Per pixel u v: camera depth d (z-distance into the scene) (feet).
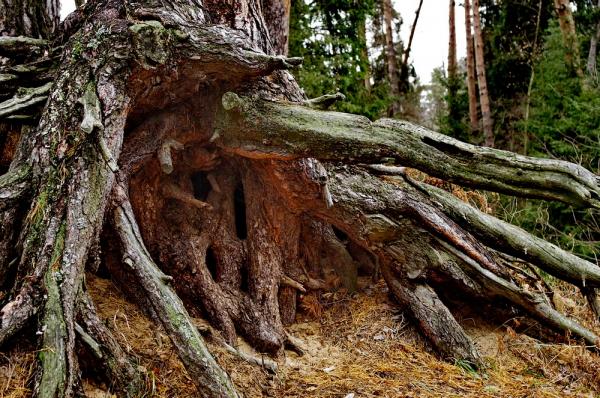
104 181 11.07
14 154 12.81
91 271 12.57
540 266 15.85
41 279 10.00
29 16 15.71
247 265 15.08
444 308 15.03
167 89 12.65
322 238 16.53
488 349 15.39
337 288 16.48
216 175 15.55
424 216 15.38
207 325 13.32
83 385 10.29
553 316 15.46
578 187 12.38
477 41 52.95
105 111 11.50
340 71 36.55
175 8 12.82
